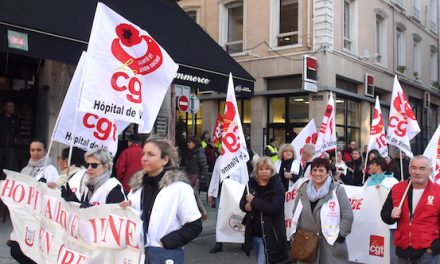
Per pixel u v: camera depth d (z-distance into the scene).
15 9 7.30
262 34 17.98
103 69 3.90
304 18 17.05
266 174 5.04
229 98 5.59
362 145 19.05
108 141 4.21
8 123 8.78
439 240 4.06
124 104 4.04
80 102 3.75
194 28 11.78
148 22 10.16
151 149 3.33
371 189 6.27
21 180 4.35
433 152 6.36
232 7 19.20
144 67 4.31
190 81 9.59
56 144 9.36
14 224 4.32
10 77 9.54
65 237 3.65
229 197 7.11
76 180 4.11
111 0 9.98
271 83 17.95
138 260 3.12
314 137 9.59
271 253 4.91
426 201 4.12
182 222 3.27
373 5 20.30
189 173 9.68
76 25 7.97
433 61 27.94
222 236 7.14
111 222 3.27
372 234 6.20
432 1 28.09
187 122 20.16
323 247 4.50
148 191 3.36
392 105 7.29
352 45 18.86
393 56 22.02
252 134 17.97
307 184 4.72
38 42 7.22
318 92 16.55
